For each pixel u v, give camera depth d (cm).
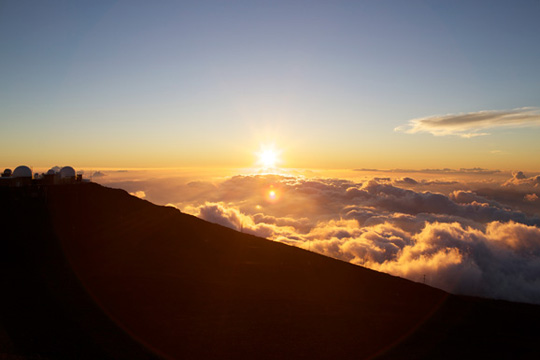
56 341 1823
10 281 2506
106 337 1941
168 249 3753
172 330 2117
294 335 2203
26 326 1923
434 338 2412
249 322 2314
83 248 3431
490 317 3044
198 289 2780
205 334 2111
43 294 2361
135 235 4012
